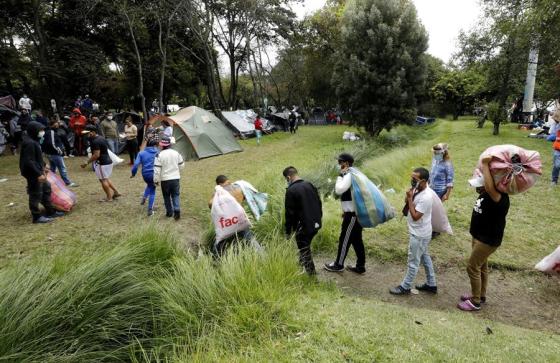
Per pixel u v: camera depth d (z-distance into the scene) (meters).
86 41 22.44
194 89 32.56
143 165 7.42
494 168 3.88
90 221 7.03
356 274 5.45
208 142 15.04
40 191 6.84
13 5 18.88
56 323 3.02
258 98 41.97
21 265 3.59
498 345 3.36
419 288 4.95
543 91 18.73
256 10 26.53
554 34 14.51
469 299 4.56
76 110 14.43
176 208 7.20
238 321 3.44
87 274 3.41
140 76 19.50
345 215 5.27
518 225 6.79
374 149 14.54
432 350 3.18
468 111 48.41
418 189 4.59
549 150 13.98
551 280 5.13
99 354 3.01
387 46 18.95
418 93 20.44
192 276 3.94
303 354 3.07
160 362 3.15
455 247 6.07
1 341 2.68
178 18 22.42
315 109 40.59
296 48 36.84
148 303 3.59
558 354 3.23
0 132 14.21
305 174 8.91
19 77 22.47
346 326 3.53
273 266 4.38
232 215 4.98
